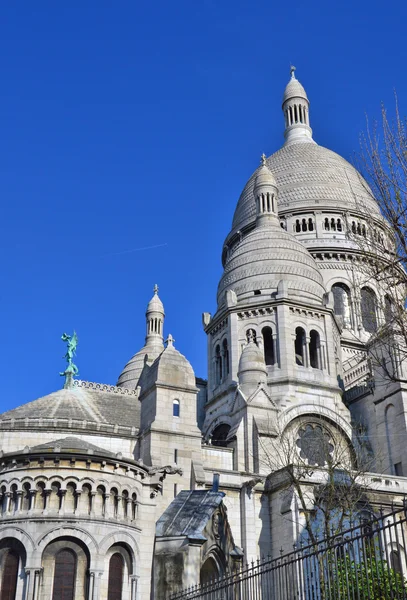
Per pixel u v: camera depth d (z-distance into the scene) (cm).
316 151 9831
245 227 9025
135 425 5941
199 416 7750
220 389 6925
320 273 7700
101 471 4428
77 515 4256
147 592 4372
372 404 6322
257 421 5788
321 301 7162
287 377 6462
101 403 6225
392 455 5906
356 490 4878
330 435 6244
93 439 5331
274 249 7388
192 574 3994
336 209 8850
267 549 5088
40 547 4131
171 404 5288
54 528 4191
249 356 6319
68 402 5947
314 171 9350
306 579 2656
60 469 4353
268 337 7038
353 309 7956
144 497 4681
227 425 6612
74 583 4138
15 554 4178
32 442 5244
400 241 3052
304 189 9119
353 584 2323
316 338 6938
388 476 5303
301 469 5125
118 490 4453
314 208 8869
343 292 8244
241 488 5234
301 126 10944
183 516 4369
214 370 7219
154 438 5112
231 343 6906
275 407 5950
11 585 4100
